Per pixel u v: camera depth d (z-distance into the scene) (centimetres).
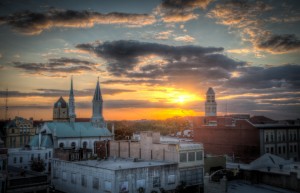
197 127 10481
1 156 5084
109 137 13400
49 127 12162
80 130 12738
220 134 9762
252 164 7000
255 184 5969
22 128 12950
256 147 8800
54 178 6969
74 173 6297
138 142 7038
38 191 5475
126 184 5319
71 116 17075
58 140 11688
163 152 6406
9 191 5116
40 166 9056
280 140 9431
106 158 6994
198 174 6381
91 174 5781
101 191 5478
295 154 9938
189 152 6278
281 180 5694
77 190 6159
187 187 6056
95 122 13700
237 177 6309
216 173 6200
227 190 5478
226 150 9544
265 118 10512
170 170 5947
